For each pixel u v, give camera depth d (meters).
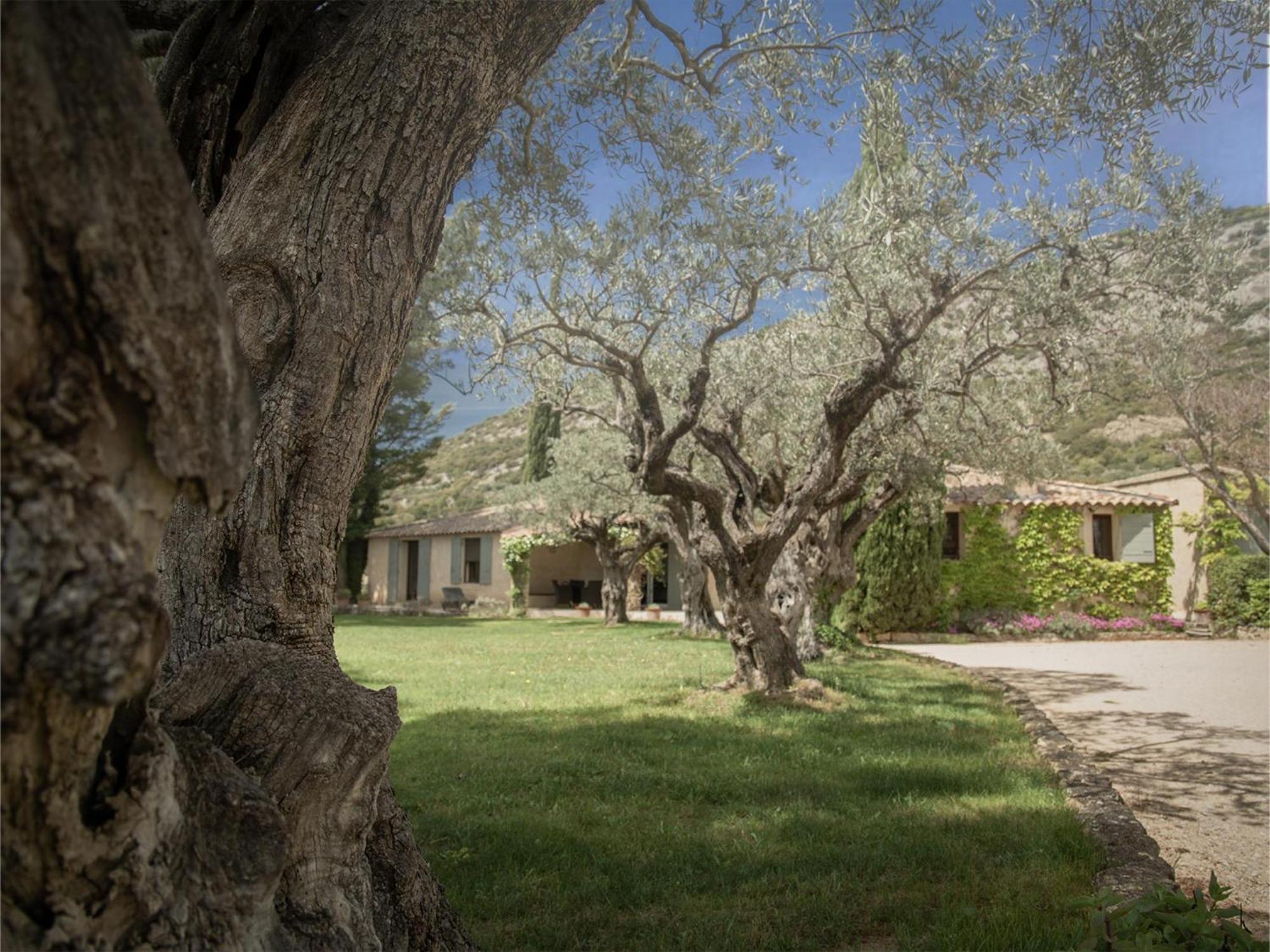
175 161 0.99
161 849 1.19
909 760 6.93
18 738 0.96
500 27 2.65
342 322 2.32
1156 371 11.91
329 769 1.64
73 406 0.93
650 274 8.45
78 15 0.91
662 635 20.14
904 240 7.59
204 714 1.66
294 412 2.28
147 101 0.97
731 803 5.68
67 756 1.03
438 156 2.53
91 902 1.11
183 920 1.21
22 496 0.89
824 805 5.62
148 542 1.04
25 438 0.90
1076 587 21.84
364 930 1.76
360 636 20.27
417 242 2.50
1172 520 22.36
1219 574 21.42
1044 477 15.62
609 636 20.12
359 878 1.83
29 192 0.88
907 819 5.25
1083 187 7.64
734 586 10.27
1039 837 4.82
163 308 0.96
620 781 6.17
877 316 9.42
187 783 1.33
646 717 8.88
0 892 1.03
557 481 22.64
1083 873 4.26
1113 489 24.50
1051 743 7.48
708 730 8.19
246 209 2.39
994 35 5.36
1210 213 7.49
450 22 2.54
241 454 1.06
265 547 2.26
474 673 12.69
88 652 0.90
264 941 1.42
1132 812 5.32
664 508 19.45
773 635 10.34
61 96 0.89
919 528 19.94
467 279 8.20
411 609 31.67
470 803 5.64
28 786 1.02
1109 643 19.91
